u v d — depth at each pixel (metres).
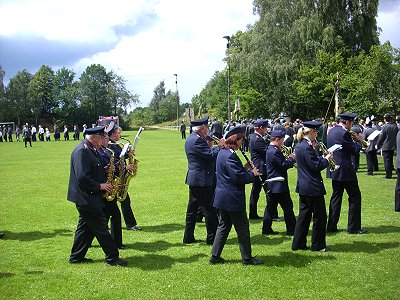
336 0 38.56
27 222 10.22
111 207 8.02
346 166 8.52
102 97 97.31
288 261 7.14
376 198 12.03
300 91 38.19
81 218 7.21
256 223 9.88
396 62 30.30
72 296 5.89
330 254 7.43
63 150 33.12
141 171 18.80
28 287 6.20
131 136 52.97
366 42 39.06
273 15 41.19
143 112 133.75
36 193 13.98
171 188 14.45
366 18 38.97
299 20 39.12
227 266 6.96
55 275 6.67
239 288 6.06
